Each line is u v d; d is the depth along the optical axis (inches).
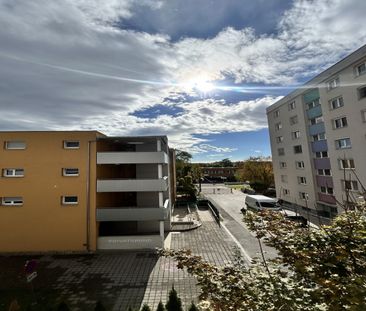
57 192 604.7
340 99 852.0
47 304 375.2
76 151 615.2
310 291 129.3
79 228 596.7
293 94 1175.0
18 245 590.9
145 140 658.8
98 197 617.0
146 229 726.5
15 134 616.4
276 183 1378.0
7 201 610.5
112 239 597.9
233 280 154.7
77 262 536.4
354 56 772.0
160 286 425.4
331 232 150.1
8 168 609.9
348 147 824.3
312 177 1059.3
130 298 389.4
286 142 1259.8
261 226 174.9
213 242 653.9
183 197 1338.6
